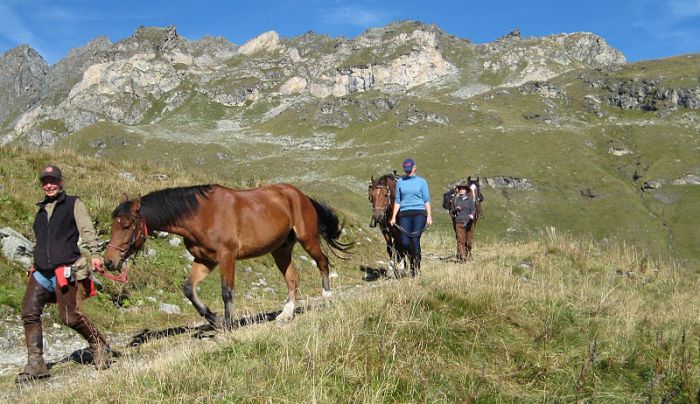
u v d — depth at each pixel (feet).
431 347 18.34
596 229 382.83
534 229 387.55
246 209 23.80
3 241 29.73
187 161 611.06
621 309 24.62
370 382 15.75
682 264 40.24
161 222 21.90
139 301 30.53
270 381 15.17
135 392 14.58
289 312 25.36
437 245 63.05
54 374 19.90
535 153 500.74
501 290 24.22
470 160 497.87
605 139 540.93
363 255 51.55
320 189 437.99
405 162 34.30
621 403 16.31
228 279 22.90
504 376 17.49
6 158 43.96
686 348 19.94
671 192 427.33
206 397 14.21
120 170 52.29
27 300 19.24
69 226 19.30
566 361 18.51
